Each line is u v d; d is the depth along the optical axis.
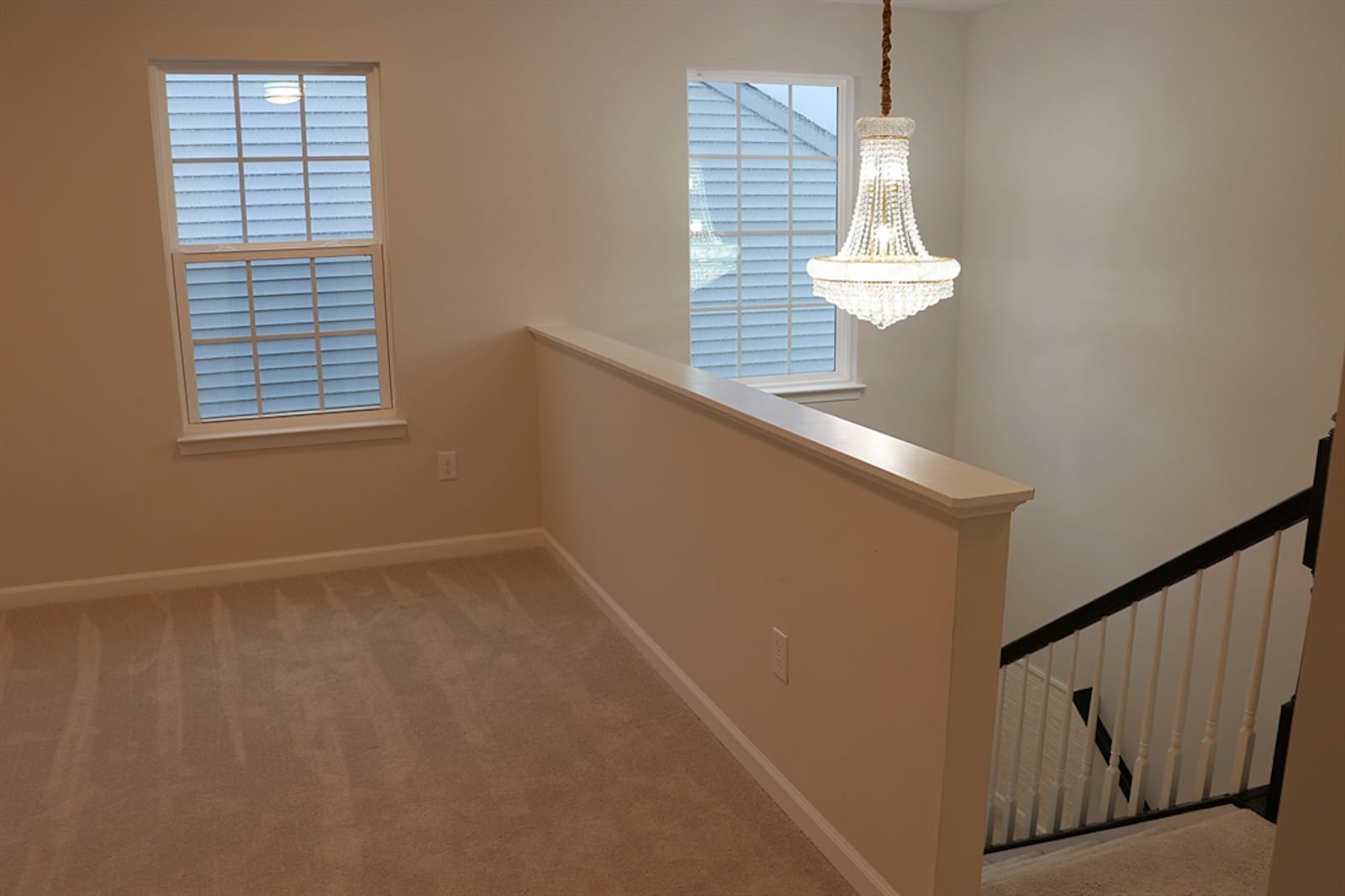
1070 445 4.62
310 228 4.16
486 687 3.26
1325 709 0.74
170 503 4.07
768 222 4.95
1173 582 2.61
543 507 4.59
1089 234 4.40
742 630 2.71
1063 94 4.46
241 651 3.54
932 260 3.35
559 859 2.40
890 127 3.31
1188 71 3.88
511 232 4.33
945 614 1.87
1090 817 4.55
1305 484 3.62
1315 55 3.43
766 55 4.59
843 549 2.18
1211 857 2.35
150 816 2.58
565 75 4.29
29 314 3.78
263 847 2.45
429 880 2.33
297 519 4.25
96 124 3.74
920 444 5.29
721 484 2.73
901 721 2.04
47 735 2.97
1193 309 3.96
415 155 4.14
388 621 3.79
